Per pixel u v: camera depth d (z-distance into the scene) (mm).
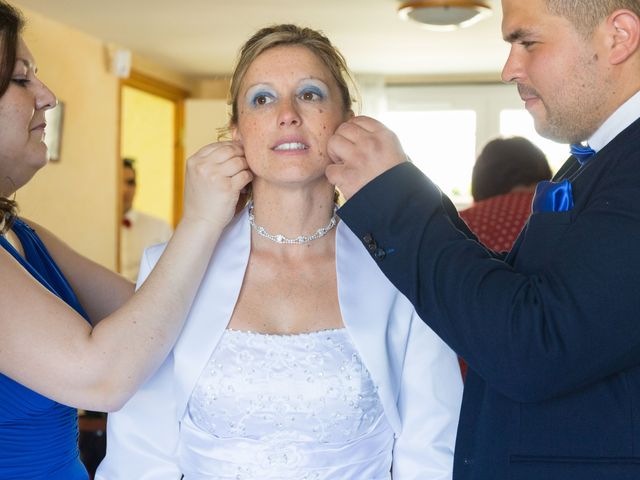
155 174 7664
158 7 4887
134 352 1426
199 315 1562
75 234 5633
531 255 1312
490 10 4758
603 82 1278
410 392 1614
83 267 1895
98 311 1880
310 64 1581
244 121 1572
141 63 6652
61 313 1428
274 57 1577
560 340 1188
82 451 3178
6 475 1510
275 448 1518
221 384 1519
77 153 5621
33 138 1626
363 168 1393
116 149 6191
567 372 1207
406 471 1603
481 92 7578
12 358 1401
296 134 1535
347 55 6645
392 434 1620
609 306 1172
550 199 1335
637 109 1277
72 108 5535
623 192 1203
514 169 3037
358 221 1368
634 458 1248
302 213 1600
